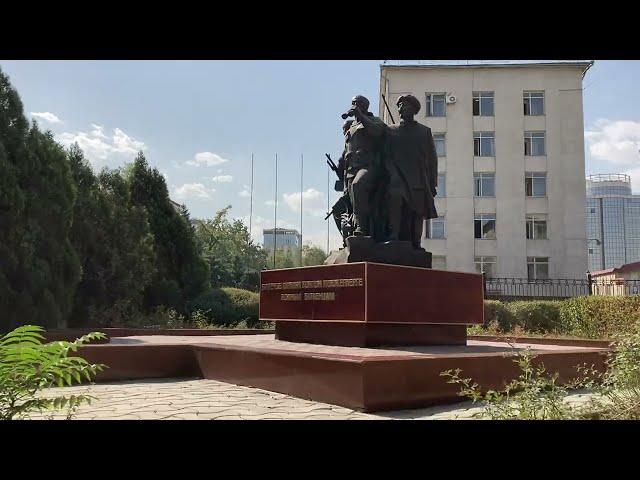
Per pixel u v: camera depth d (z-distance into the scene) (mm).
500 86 29094
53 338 8734
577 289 27297
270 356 6273
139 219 18188
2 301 12391
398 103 8484
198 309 17969
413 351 6422
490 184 28797
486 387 5859
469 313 7941
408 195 8180
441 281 7641
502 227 28453
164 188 20969
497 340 10750
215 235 44844
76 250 16234
